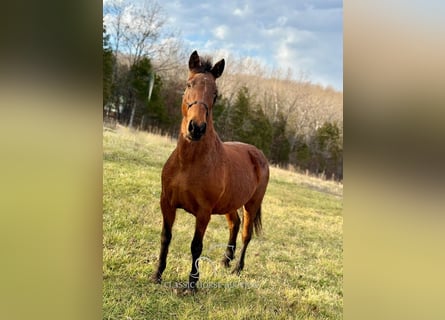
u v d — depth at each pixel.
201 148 3.46
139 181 3.88
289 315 3.93
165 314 3.71
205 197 3.55
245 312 3.83
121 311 3.70
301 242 4.18
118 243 3.82
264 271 4.04
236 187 3.76
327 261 4.18
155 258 3.82
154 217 3.86
